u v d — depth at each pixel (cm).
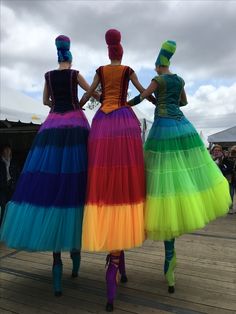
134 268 466
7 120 709
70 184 358
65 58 394
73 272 438
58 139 371
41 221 350
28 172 375
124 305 362
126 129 352
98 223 332
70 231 346
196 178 366
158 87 376
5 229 369
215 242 597
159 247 557
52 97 392
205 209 362
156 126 376
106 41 374
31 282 429
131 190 342
